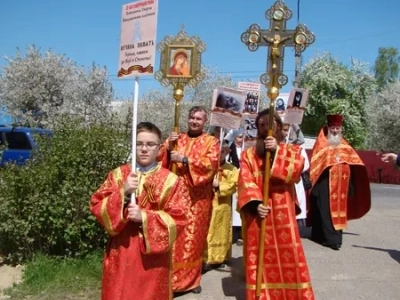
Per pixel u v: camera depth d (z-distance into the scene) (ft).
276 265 16.40
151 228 11.36
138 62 12.42
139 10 12.59
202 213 19.25
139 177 12.02
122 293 11.48
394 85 129.39
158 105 130.00
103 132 22.33
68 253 21.54
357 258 24.85
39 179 21.25
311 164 28.07
